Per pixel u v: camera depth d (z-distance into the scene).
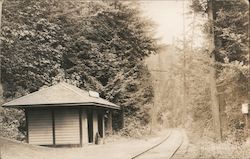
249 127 24.11
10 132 34.19
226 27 29.91
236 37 27.88
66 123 30.75
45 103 29.64
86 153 25.42
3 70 36.56
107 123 44.12
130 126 45.84
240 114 29.12
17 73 37.34
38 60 37.91
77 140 30.58
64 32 42.31
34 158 21.84
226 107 29.52
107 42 44.69
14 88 37.97
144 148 28.98
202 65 33.75
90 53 43.44
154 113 74.62
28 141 30.98
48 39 39.44
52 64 39.47
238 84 28.34
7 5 34.59
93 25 44.00
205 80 34.88
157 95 83.38
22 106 29.78
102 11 43.53
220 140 28.47
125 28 45.38
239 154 19.61
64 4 41.38
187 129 75.62
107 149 28.55
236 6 29.41
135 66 45.94
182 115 104.75
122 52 45.50
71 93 30.77
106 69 43.75
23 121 36.69
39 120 31.08
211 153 20.98
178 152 25.22
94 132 34.91
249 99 28.89
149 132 53.12
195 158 20.61
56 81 39.12
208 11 29.72
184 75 42.47
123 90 44.06
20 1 36.09
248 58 28.48
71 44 42.81
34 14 37.50
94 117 35.31
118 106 40.84
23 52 36.47
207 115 35.53
